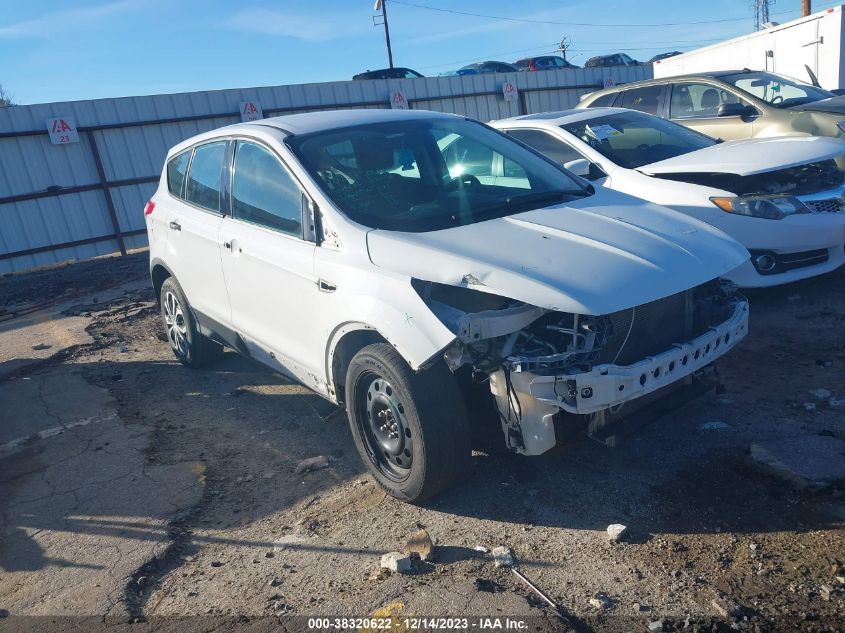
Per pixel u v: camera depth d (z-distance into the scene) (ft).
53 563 11.60
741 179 20.88
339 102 54.54
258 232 14.83
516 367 10.57
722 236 13.02
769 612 8.91
